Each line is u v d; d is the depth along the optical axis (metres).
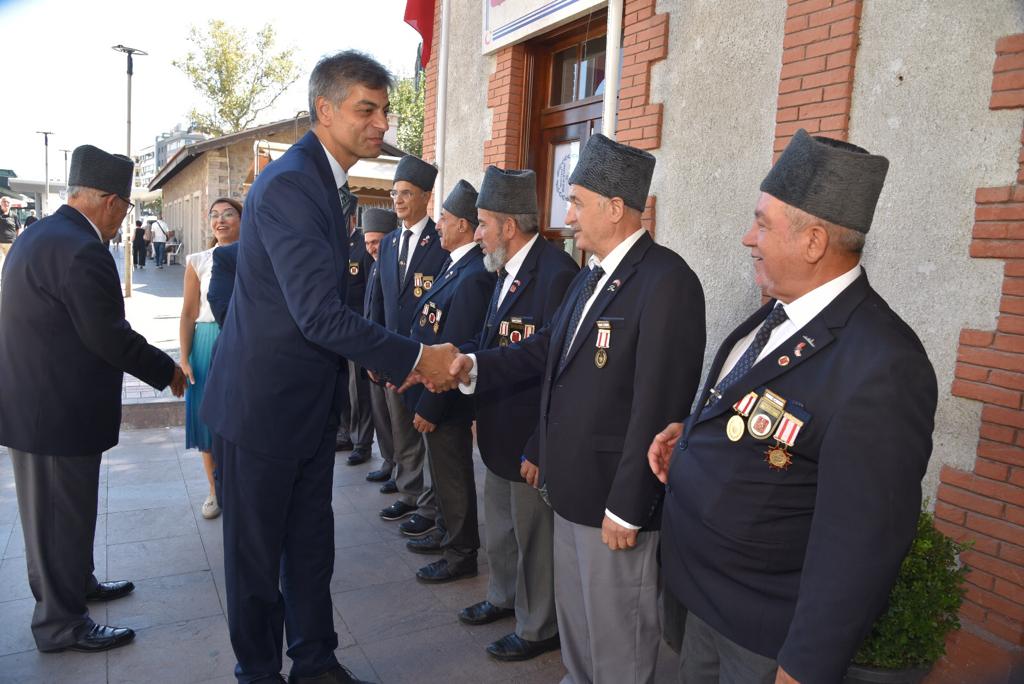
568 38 4.85
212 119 28.52
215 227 3.62
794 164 1.33
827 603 1.17
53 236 2.40
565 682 2.27
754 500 1.34
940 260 2.44
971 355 2.32
